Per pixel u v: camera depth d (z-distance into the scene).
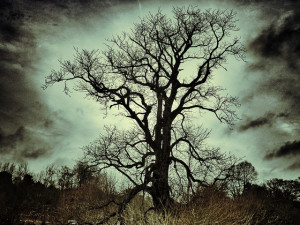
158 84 24.64
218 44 24.30
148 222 16.30
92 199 24.45
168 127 22.69
